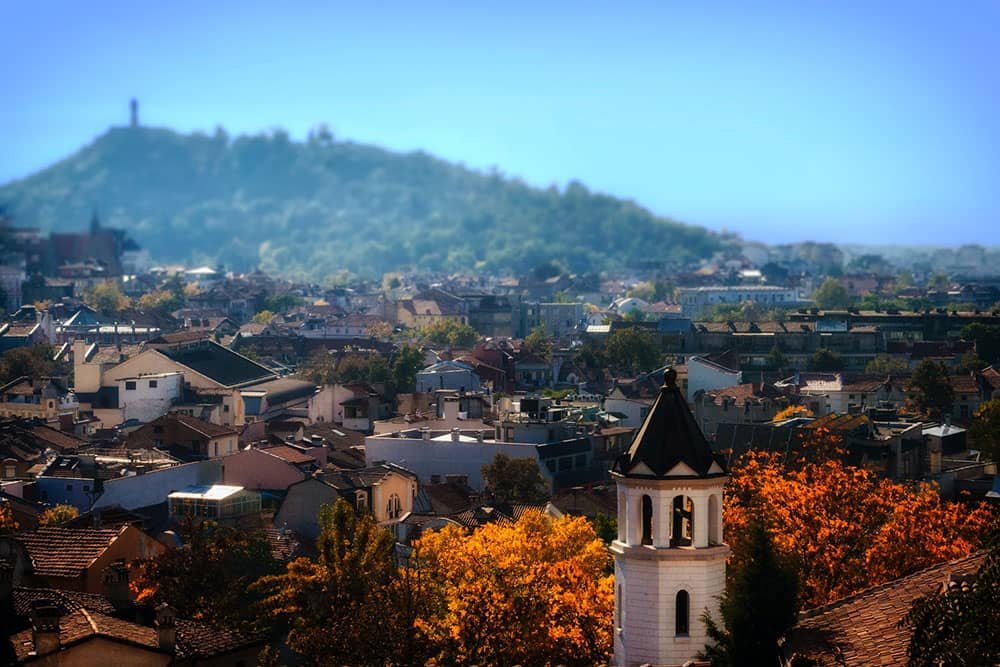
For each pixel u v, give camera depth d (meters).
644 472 90.88
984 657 61.94
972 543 132.88
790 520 129.00
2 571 102.62
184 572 136.00
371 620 119.94
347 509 146.88
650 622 89.94
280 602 140.88
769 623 82.62
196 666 101.31
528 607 115.19
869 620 80.50
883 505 131.62
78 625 97.81
